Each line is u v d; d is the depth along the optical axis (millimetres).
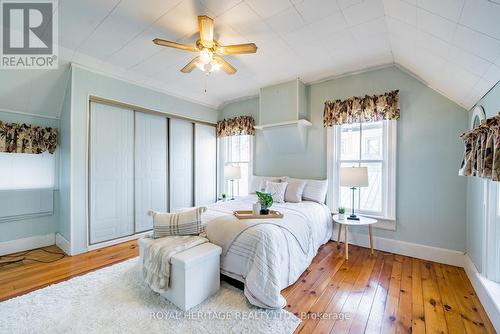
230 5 2029
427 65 2422
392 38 2477
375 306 1899
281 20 2238
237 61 3125
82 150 3041
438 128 2783
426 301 1966
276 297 1813
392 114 2984
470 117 2523
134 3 2008
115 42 2650
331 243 3400
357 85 3361
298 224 2461
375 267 2615
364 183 2814
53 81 2969
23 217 3135
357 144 3422
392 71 3088
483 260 2041
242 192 4871
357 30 2396
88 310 1797
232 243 2104
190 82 3887
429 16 1635
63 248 3146
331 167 3574
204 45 2252
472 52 1636
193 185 4582
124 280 2256
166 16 2184
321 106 3705
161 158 4039
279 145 4074
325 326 1666
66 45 2705
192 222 2297
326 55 2943
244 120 4578
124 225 3521
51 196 3359
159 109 3938
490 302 1721
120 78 3404
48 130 3260
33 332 1575
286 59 3062
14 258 2857
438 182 2783
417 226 2910
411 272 2492
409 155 2961
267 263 1887
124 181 3523
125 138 3539
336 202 3539
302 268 2367
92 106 3166
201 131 4734
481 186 2152
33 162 3201
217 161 5066
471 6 1256
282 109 3807
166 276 1862
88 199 3119
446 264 2701
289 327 1631
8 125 2945
